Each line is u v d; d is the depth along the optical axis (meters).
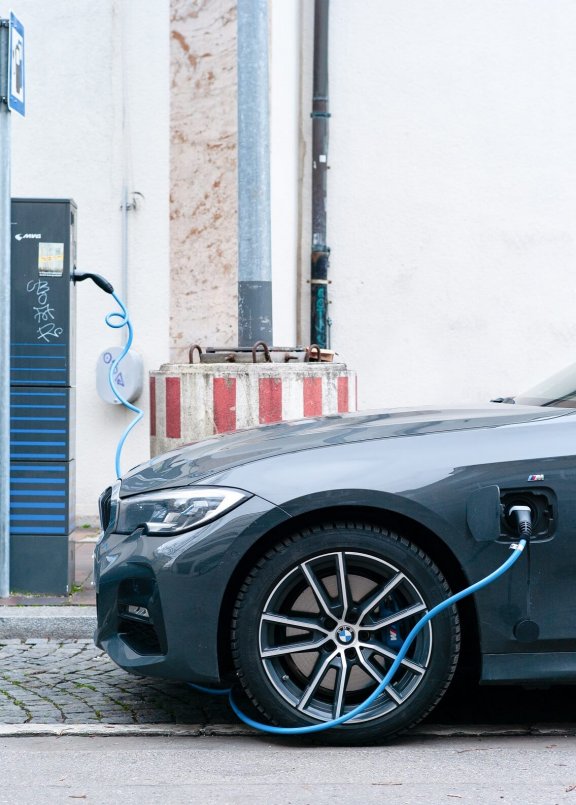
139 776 3.58
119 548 4.02
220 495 3.89
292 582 3.86
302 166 9.80
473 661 3.99
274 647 3.87
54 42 8.55
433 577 3.87
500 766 3.68
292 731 3.87
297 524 3.90
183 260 8.50
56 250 6.03
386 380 9.91
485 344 9.86
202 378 5.84
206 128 8.40
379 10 9.75
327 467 3.90
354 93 9.79
